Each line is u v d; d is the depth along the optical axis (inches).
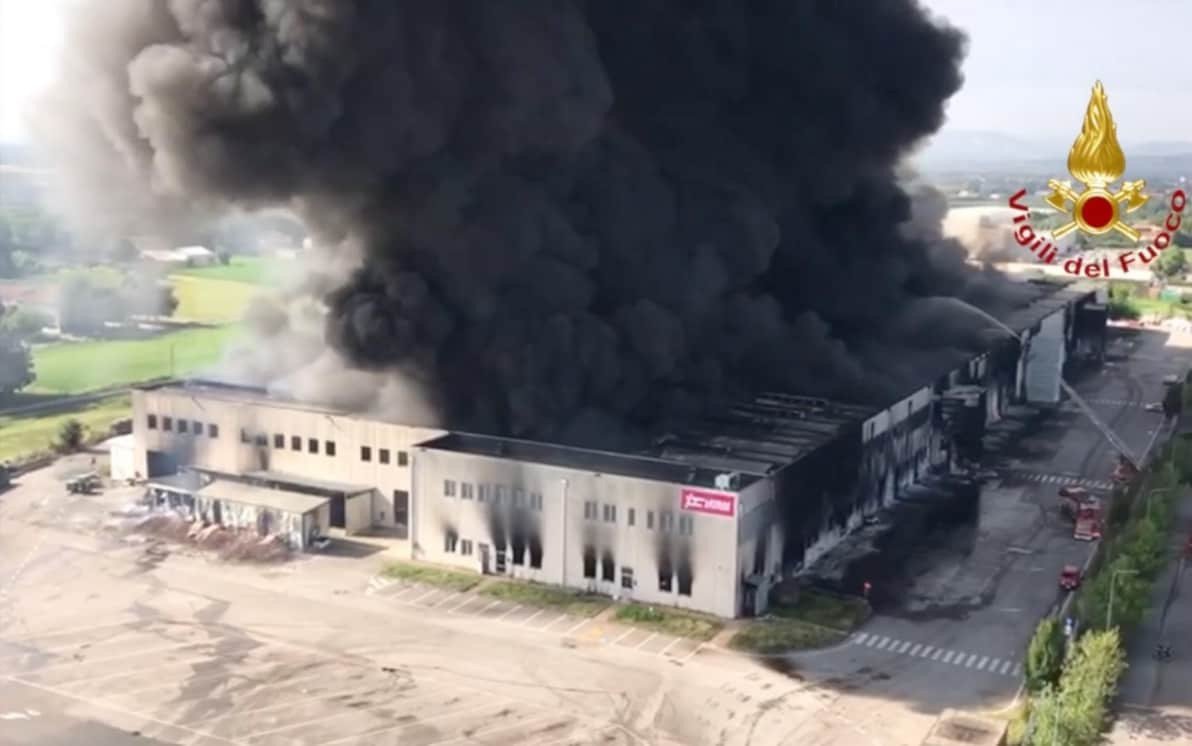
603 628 1704.0
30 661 1549.0
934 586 1910.7
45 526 2140.7
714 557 1747.0
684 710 1446.9
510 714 1425.9
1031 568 2007.9
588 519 1835.6
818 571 1968.5
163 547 2032.5
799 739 1375.5
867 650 1647.4
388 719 1402.6
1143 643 1681.8
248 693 1466.5
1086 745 1337.4
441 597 1819.6
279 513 2043.6
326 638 1651.1
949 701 1486.2
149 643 1620.3
